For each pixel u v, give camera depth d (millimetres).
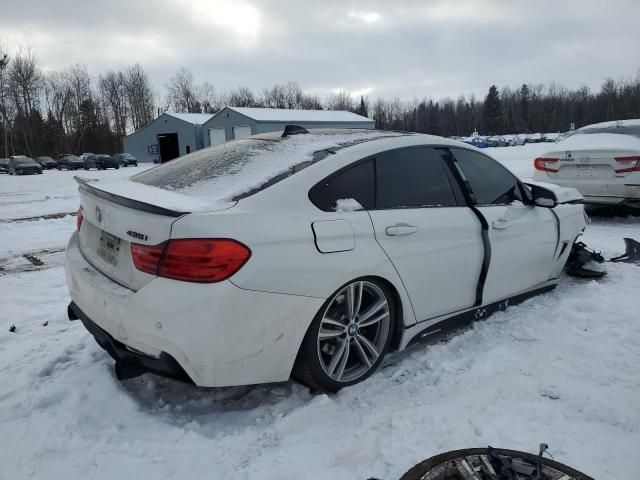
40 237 8008
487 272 3426
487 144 57250
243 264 2309
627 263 5230
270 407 2713
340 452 2314
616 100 95562
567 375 2938
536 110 107188
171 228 2297
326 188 2711
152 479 2166
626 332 3490
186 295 2258
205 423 2574
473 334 3523
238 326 2320
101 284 2598
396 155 3082
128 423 2557
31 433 2482
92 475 2191
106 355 3287
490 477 2023
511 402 2666
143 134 53906
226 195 2564
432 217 3090
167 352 2322
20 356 3371
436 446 2322
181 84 89312
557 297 4211
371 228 2752
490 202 3598
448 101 116625
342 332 2764
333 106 97000
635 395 2707
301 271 2463
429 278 3072
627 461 2205
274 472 2193
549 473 2039
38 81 76000
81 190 3178
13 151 72312
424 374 3008
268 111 42656
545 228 3965
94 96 85250
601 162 7164
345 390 2812
